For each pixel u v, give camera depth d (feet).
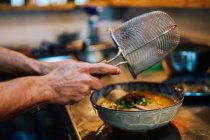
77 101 1.75
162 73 3.32
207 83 2.77
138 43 1.84
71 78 1.70
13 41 6.02
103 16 6.31
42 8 5.43
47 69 2.23
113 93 2.13
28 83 1.66
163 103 2.01
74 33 6.36
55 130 4.48
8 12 5.84
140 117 1.68
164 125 1.90
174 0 3.66
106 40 6.28
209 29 3.76
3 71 2.35
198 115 2.15
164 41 1.88
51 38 6.25
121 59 1.90
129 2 4.69
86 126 2.04
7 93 1.59
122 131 1.92
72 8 5.78
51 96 1.69
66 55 5.27
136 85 2.27
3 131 4.99
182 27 4.49
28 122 4.89
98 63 1.77
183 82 2.84
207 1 3.12
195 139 1.79
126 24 1.93
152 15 1.92
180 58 2.92
